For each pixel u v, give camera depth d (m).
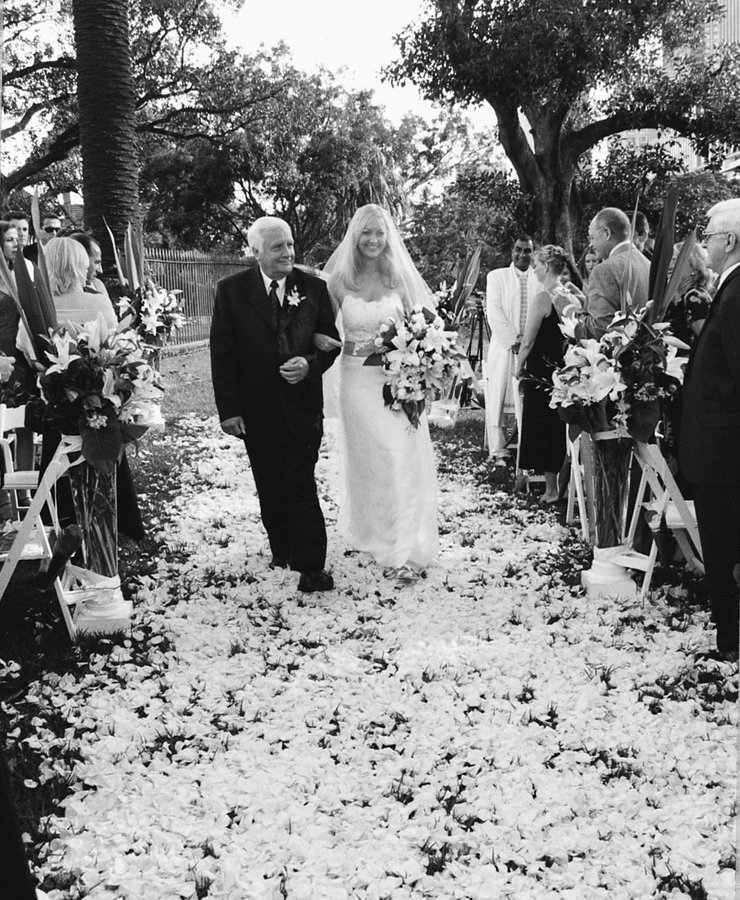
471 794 3.56
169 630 5.20
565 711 4.20
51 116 33.31
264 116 34.75
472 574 6.12
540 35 19.53
